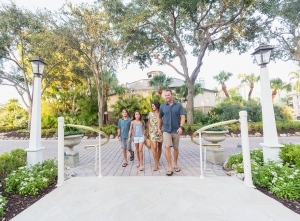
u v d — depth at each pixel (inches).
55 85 716.7
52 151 282.0
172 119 139.1
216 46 532.1
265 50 136.7
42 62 146.1
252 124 441.7
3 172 117.5
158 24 519.2
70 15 477.4
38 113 142.8
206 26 443.2
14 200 96.7
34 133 138.5
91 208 86.7
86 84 724.0
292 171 102.3
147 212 81.8
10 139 490.9
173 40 553.6
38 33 500.1
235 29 445.1
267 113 134.5
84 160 199.9
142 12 396.5
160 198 95.7
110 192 105.0
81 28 479.5
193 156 212.4
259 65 141.4
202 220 74.1
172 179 125.6
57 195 101.7
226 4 394.0
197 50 590.2
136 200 94.1
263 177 106.0
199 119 530.0
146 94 805.2
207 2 383.6
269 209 81.6
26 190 100.7
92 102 619.2
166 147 138.2
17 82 604.4
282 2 441.7
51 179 121.7
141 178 129.2
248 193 99.5
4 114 698.8
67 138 164.2
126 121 176.9
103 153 243.9
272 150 129.6
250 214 77.7
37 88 144.5
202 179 124.3
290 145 126.1
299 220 72.3
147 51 543.5
